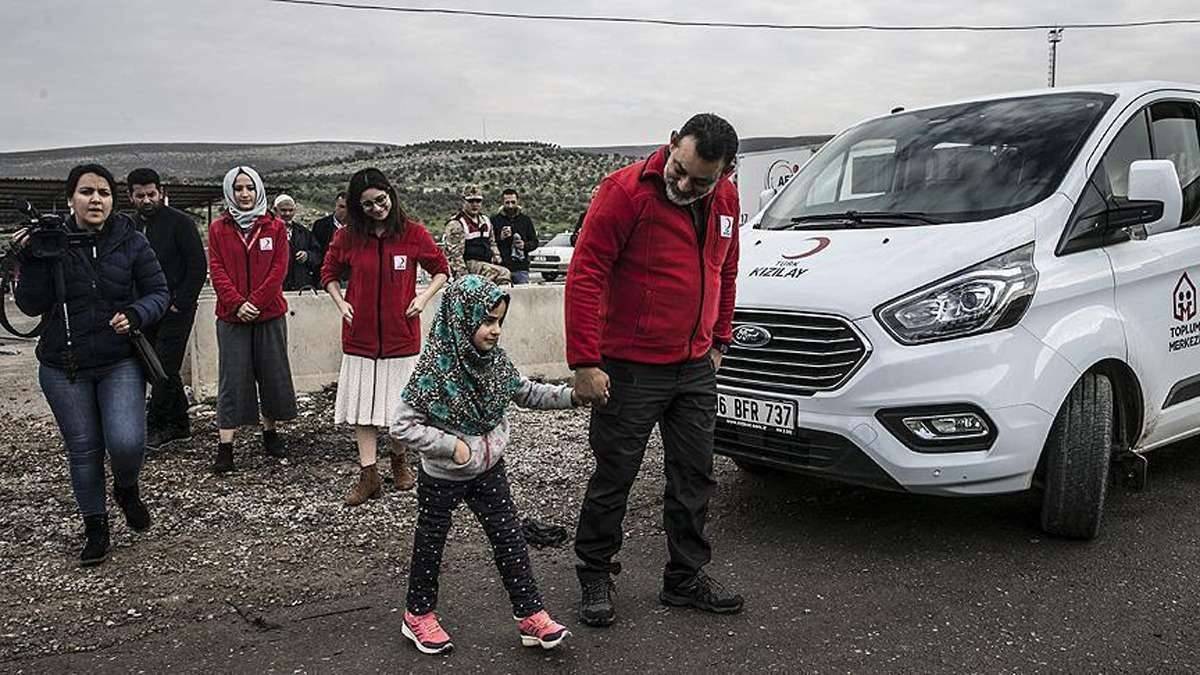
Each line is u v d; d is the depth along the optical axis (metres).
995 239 4.43
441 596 4.08
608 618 3.77
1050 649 3.57
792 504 5.27
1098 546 4.56
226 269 5.94
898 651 3.55
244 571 4.36
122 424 4.46
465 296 3.38
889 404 4.16
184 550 4.62
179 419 6.72
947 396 4.11
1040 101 5.50
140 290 4.60
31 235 4.27
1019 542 4.62
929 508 5.13
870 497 5.34
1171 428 5.14
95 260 4.43
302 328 8.44
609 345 3.72
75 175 4.43
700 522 3.91
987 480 4.22
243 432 7.06
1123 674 3.39
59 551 4.62
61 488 5.65
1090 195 4.78
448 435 3.42
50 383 4.41
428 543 3.54
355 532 4.88
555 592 4.14
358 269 5.34
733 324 4.61
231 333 5.93
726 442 4.69
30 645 3.62
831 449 4.31
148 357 4.55
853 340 4.24
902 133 5.68
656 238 3.61
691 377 3.82
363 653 3.57
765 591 4.10
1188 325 5.10
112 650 3.60
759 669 3.43
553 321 9.60
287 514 5.16
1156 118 5.36
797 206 5.68
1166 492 5.38
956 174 5.12
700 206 3.67
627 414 3.72
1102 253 4.71
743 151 18.83
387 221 5.41
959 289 4.23
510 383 3.56
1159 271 4.90
